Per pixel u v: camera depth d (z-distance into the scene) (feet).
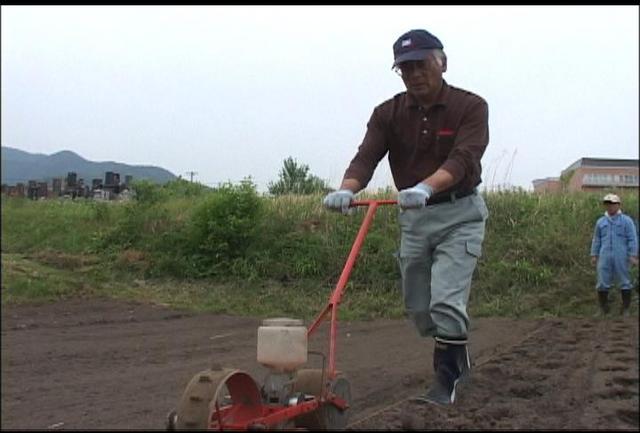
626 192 47.47
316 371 12.15
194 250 41.32
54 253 44.09
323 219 43.09
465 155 13.20
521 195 46.16
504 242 40.93
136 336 25.35
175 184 54.70
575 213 43.47
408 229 14.46
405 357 21.27
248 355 21.52
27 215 52.70
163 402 15.17
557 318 32.63
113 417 13.80
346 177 14.21
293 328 11.27
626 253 33.99
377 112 14.74
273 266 39.58
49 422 13.48
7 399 15.46
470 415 13.19
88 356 21.07
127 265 41.22
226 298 36.14
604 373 17.97
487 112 13.93
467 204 14.05
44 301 33.19
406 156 14.49
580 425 12.64
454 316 13.82
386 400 15.46
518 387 15.81
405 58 13.43
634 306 35.32
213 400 9.94
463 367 14.43
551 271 38.37
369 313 33.94
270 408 10.85
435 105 13.93
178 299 35.81
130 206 46.83
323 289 37.83
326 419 11.82
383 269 38.73
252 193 42.45
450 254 13.94
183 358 20.93
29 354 21.24
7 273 36.50
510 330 28.04
